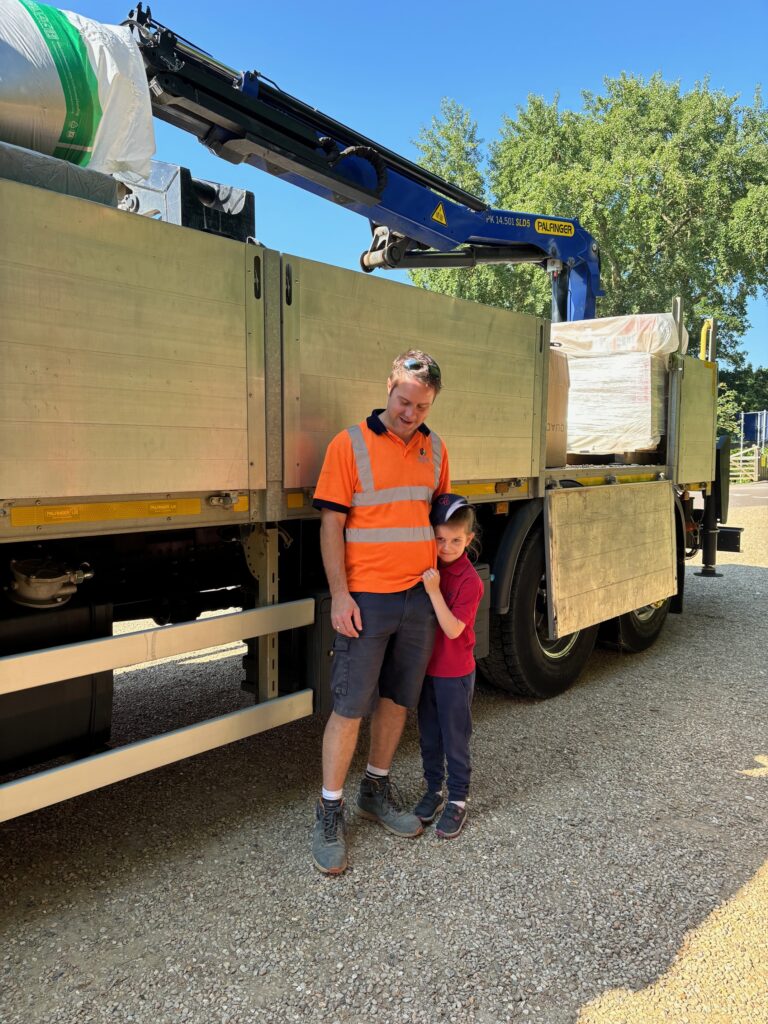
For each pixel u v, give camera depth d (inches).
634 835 111.5
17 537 79.1
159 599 128.6
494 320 146.1
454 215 210.8
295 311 105.7
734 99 1133.1
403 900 94.3
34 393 78.1
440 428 133.6
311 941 86.0
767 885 99.1
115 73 92.6
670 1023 74.7
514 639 160.4
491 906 93.3
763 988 80.0
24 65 84.1
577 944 86.4
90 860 102.8
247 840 108.7
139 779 128.6
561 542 167.8
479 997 77.7
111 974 80.1
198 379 93.8
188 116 146.3
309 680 116.0
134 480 87.7
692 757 140.5
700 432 244.7
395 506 100.9
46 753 91.4
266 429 103.4
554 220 241.1
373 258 215.9
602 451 219.5
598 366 219.5
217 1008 75.5
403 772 132.9
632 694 178.7
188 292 91.8
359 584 101.0
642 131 1160.8
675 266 1099.3
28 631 89.2
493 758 138.7
